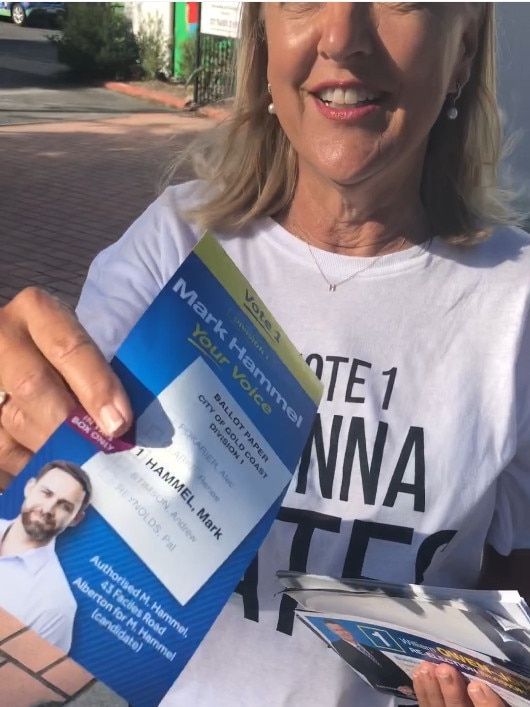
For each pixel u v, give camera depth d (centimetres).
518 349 115
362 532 110
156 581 72
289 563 111
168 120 1197
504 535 123
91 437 73
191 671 113
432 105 108
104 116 1208
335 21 100
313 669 111
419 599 84
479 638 85
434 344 116
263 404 83
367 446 112
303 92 109
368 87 104
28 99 1306
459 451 112
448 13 105
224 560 75
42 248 633
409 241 121
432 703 94
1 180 828
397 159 110
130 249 125
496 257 120
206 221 125
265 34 121
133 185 837
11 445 78
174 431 76
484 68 125
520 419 116
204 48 1275
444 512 111
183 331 80
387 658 98
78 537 71
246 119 127
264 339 86
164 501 74
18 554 70
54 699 231
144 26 1447
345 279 120
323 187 118
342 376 115
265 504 79
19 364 77
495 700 90
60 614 69
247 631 112
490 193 130
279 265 123
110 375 75
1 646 247
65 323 79
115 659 70
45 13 2097
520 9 423
